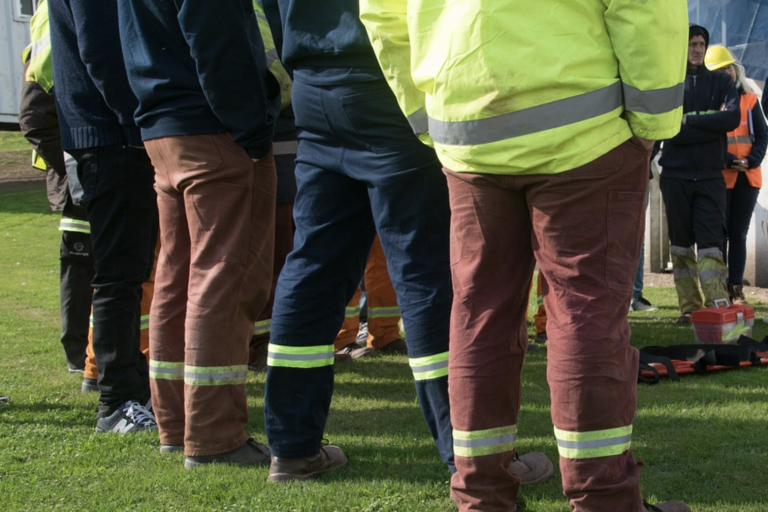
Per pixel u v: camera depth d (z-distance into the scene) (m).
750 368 5.55
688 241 7.67
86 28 3.98
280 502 3.27
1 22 19.92
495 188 2.67
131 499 3.35
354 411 4.71
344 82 3.16
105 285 4.36
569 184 2.51
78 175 4.30
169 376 3.97
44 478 3.63
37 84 5.32
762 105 8.00
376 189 3.21
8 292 9.77
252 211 3.71
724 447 3.84
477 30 2.49
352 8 3.12
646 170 2.61
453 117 2.62
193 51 3.37
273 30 3.65
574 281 2.55
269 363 3.54
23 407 4.82
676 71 2.46
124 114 4.11
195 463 3.74
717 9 11.06
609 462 2.53
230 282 3.69
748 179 8.35
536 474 3.46
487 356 2.77
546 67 2.45
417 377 3.26
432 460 3.80
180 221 3.88
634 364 2.62
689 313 7.69
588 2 2.46
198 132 3.61
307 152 3.44
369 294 6.50
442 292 3.21
